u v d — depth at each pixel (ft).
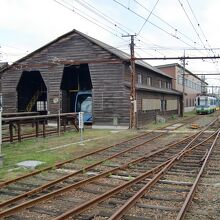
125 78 100.53
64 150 55.98
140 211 25.86
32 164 42.60
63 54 105.91
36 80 121.80
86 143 65.41
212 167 42.57
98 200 27.48
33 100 120.88
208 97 199.82
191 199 28.45
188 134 82.53
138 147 60.59
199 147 59.98
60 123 82.99
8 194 30.55
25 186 33.19
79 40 104.01
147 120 114.21
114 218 23.08
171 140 71.26
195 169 41.34
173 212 25.71
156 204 27.66
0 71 112.27
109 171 38.09
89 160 47.24
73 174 37.40
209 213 25.70
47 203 27.78
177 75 204.03
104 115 100.42
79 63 101.09
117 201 28.02
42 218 24.53
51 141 67.67
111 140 70.69
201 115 187.73
